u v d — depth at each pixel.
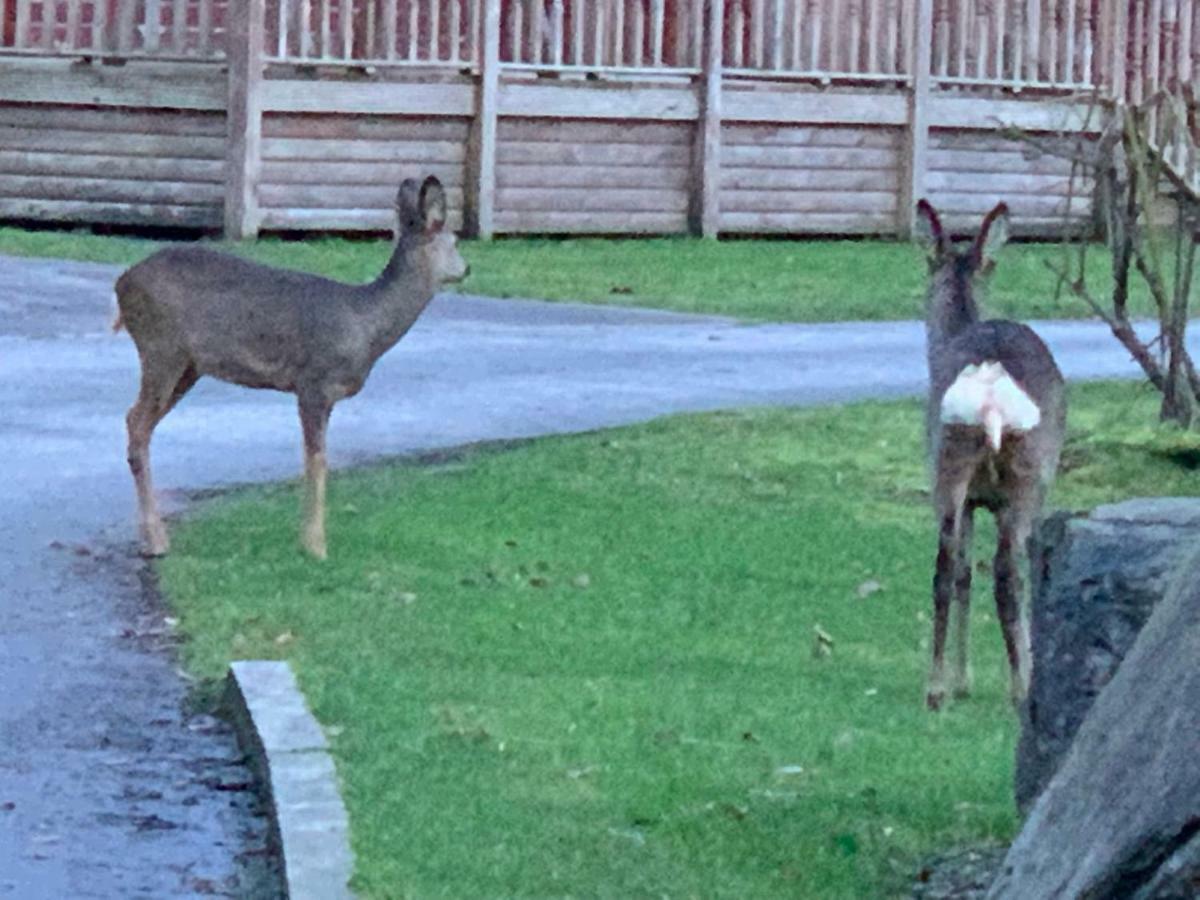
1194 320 20.86
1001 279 23.11
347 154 24.14
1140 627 6.87
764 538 11.83
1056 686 7.04
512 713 8.52
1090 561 6.96
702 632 9.96
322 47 23.84
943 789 7.74
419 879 6.71
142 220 23.66
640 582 10.84
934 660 8.89
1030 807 7.09
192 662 9.34
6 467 13.14
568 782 7.68
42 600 10.30
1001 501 8.80
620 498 12.69
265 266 11.29
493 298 21.06
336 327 11.07
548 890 6.68
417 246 11.20
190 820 7.56
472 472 13.28
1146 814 5.36
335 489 12.76
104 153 23.69
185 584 10.55
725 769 7.88
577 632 9.87
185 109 23.56
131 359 17.14
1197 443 13.62
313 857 6.88
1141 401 15.78
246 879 7.08
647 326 19.89
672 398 16.14
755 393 16.45
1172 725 5.46
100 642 9.66
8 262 21.02
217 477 13.05
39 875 7.04
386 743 8.05
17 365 16.69
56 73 23.47
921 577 11.14
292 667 9.07
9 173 23.72
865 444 14.42
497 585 10.70
